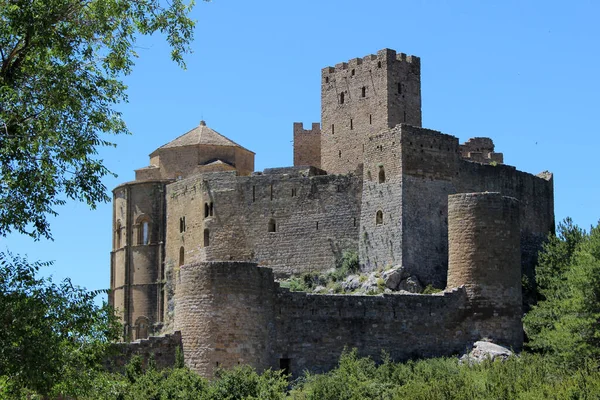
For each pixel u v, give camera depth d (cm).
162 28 5400
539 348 8338
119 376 5997
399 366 7750
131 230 12838
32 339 4772
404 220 10300
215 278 7575
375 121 11731
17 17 4838
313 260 11075
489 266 8556
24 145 4803
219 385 6888
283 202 11369
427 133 10606
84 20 5166
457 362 8025
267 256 11350
